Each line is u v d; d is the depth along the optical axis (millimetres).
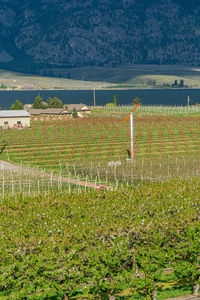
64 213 36344
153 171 73812
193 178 57625
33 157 91500
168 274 32375
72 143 104938
